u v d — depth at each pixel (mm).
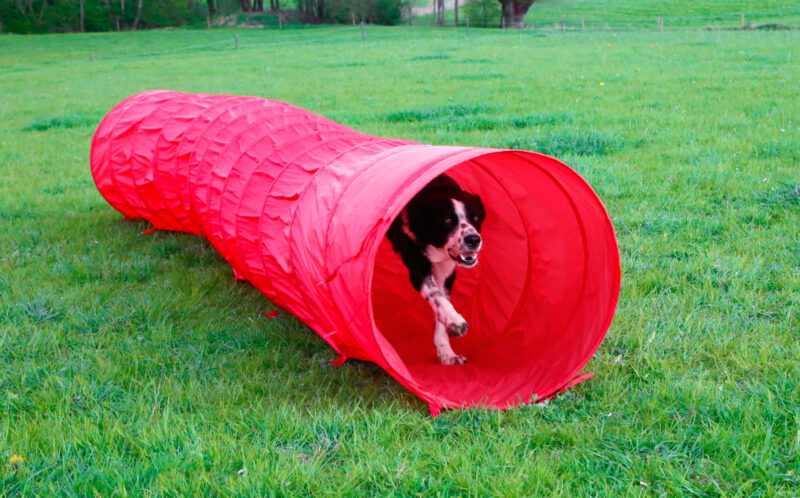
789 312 4176
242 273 4770
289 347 4188
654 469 2756
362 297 3043
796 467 2752
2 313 4637
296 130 4977
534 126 10445
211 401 3486
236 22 60906
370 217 3129
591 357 3639
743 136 8977
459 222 4184
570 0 68250
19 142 11516
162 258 6000
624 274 5023
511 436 3025
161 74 22031
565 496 2637
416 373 3879
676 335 4020
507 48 25062
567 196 3812
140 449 2963
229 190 4684
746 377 3520
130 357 4020
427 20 70812
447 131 10336
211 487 2713
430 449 2982
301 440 3074
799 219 5809
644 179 7355
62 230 6699
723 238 5570
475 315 4805
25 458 2891
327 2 67750
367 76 18297
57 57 35406
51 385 3604
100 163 6508
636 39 26812
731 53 19500
